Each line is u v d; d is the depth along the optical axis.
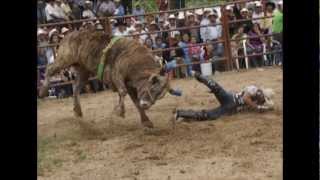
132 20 14.00
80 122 9.17
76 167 6.95
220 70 14.08
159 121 9.13
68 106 11.20
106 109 10.52
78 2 14.34
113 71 8.41
